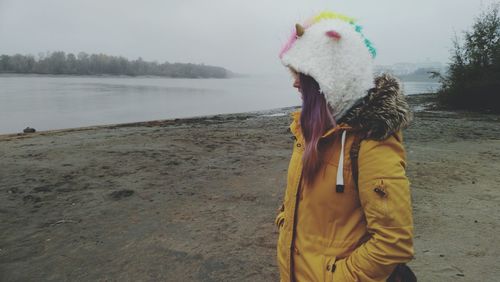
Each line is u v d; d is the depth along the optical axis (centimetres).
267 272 356
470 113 1677
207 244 412
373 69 157
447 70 1953
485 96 1789
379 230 146
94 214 497
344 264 156
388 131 145
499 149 894
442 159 783
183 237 429
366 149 148
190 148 912
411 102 2178
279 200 549
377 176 146
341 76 152
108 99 4266
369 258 147
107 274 355
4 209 512
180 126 1424
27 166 729
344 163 153
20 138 1087
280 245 181
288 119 1661
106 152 855
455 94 1875
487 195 563
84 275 354
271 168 725
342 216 158
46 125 2030
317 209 162
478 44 1848
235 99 4700
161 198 557
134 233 440
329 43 153
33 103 3528
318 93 158
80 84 9112
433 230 445
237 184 625
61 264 373
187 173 689
